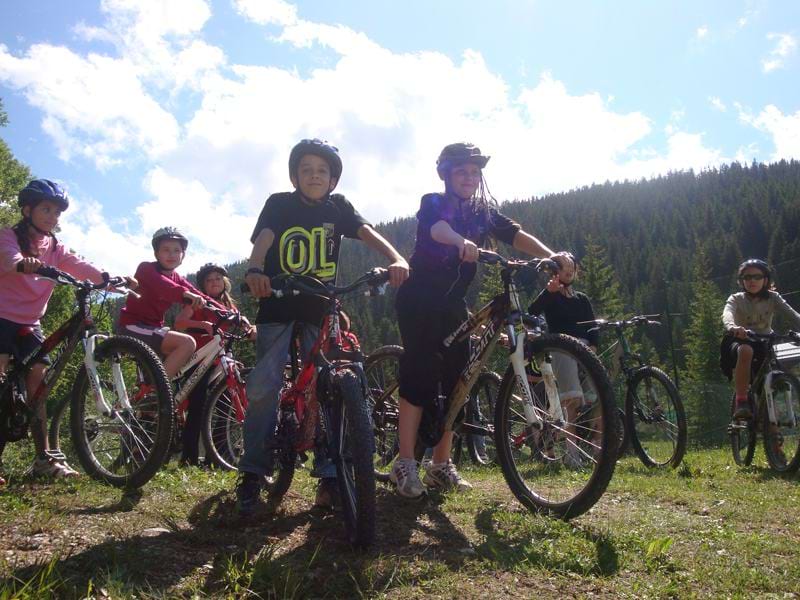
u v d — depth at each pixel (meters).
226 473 4.41
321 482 3.47
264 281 3.13
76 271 4.63
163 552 2.68
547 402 3.51
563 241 112.38
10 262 4.00
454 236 3.49
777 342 6.12
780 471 5.58
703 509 3.84
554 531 3.10
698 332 26.47
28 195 4.32
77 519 3.04
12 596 2.11
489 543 2.92
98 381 4.01
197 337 5.79
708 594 2.44
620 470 6.05
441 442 4.20
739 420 6.21
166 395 3.79
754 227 94.81
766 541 3.09
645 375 6.30
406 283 3.85
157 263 5.73
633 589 2.47
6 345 4.25
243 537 2.96
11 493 3.58
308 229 3.61
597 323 6.70
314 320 3.51
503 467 3.68
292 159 3.63
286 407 3.36
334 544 2.90
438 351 3.85
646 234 117.00
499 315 3.56
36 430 4.27
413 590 2.43
